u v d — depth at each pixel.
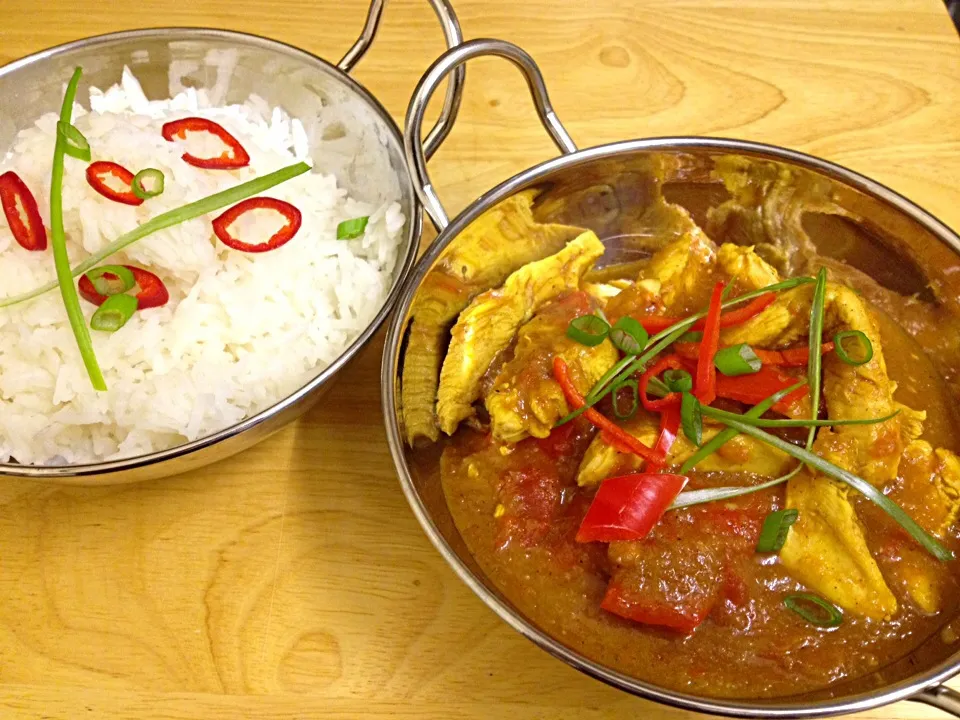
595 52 0.33
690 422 0.22
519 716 0.21
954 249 0.23
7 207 0.24
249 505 0.24
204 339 0.24
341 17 0.34
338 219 0.27
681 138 0.25
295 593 0.23
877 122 0.31
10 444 0.23
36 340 0.23
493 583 0.22
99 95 0.28
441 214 0.24
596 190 0.26
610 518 0.21
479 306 0.25
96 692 0.22
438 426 0.24
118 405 0.23
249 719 0.21
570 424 0.24
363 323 0.26
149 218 0.24
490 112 0.32
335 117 0.28
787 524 0.21
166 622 0.23
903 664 0.20
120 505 0.24
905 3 0.34
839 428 0.23
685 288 0.25
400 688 0.22
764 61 0.33
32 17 0.34
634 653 0.21
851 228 0.25
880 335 0.26
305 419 0.26
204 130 0.26
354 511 0.24
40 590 0.23
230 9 0.34
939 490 0.23
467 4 0.34
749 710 0.18
